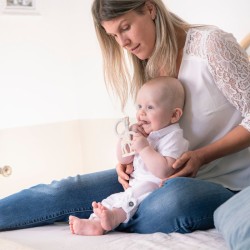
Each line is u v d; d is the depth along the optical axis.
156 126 1.58
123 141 1.62
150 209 1.44
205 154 1.52
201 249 1.24
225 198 1.46
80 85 2.96
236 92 1.54
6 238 1.51
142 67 1.76
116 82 1.81
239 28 2.31
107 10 1.55
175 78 1.62
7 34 2.71
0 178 2.69
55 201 1.64
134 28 1.58
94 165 2.98
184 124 1.62
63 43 2.94
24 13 2.76
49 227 1.63
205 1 2.41
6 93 2.72
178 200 1.40
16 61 2.75
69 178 1.71
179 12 2.52
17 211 1.62
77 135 3.02
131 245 1.31
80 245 1.35
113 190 1.70
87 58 2.90
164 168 1.51
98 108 2.90
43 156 2.88
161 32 1.59
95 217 1.53
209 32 1.58
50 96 2.90
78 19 2.90
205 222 1.42
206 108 1.58
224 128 1.61
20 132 2.77
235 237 1.17
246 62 1.57
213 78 1.57
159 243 1.31
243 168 1.64
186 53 1.62
